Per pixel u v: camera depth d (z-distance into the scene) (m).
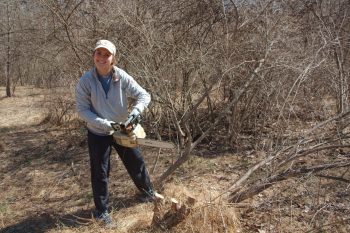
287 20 5.46
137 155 4.00
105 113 3.73
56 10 6.07
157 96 5.11
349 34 5.77
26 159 6.20
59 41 6.63
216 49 5.13
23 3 7.94
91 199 4.51
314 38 5.18
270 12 5.39
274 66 4.61
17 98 13.66
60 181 5.17
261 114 5.88
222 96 6.02
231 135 5.79
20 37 8.66
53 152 6.43
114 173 5.18
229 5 5.57
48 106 8.73
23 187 5.11
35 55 7.62
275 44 5.13
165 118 5.79
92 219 3.88
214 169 5.02
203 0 5.58
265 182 3.61
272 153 4.42
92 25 6.09
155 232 3.49
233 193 3.77
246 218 3.69
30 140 7.30
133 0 5.39
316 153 5.03
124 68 5.35
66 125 7.91
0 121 9.49
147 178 4.15
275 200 3.71
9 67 14.48
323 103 5.37
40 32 7.21
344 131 5.26
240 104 5.78
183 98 5.39
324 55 4.88
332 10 6.17
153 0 5.62
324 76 5.14
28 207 4.48
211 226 3.40
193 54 5.07
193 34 5.66
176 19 5.67
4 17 11.49
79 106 3.68
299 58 5.05
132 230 3.67
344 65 5.72
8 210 4.43
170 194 3.79
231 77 5.15
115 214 4.04
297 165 4.72
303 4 5.77
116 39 5.34
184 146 5.67
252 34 5.38
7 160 6.22
